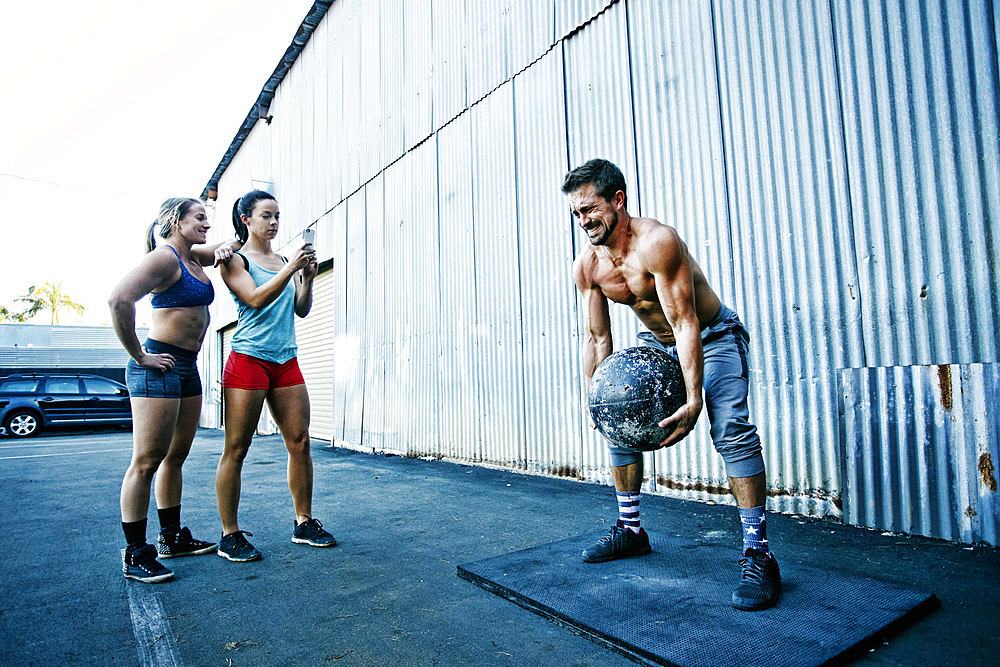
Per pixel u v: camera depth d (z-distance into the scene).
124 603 2.12
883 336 2.84
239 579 2.37
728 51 3.53
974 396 2.53
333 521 3.38
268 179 11.75
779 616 1.77
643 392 2.00
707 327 2.22
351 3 8.55
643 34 4.05
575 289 4.52
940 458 2.62
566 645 1.72
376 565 2.52
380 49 7.66
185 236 2.65
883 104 2.86
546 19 4.88
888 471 2.79
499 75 5.40
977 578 2.14
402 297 6.90
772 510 3.27
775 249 3.27
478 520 3.31
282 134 11.11
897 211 2.80
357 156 8.19
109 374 20.16
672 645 1.60
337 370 8.59
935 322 2.67
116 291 2.31
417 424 6.50
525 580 2.16
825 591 1.97
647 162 4.00
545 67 4.87
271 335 2.77
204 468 6.07
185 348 2.65
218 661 1.66
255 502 4.00
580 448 4.45
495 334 5.33
